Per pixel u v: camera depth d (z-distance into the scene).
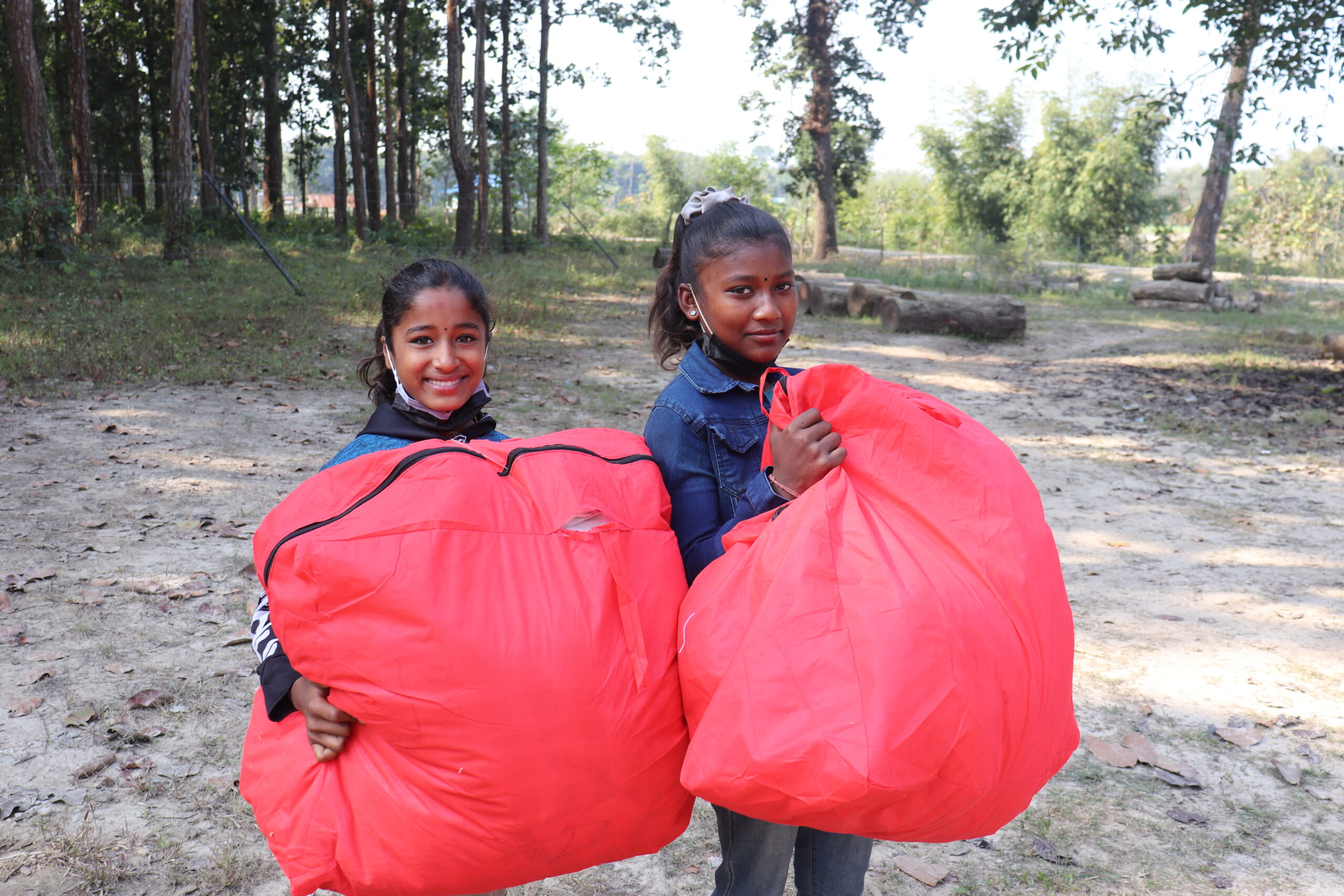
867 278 25.56
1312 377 11.67
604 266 25.66
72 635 3.91
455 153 25.64
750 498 1.54
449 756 1.33
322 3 34.59
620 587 1.40
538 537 1.40
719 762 1.31
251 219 28.89
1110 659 4.09
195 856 2.66
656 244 40.72
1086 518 6.05
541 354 11.36
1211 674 3.96
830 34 35.41
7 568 4.49
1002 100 47.41
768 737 1.28
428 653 1.30
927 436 1.46
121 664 3.69
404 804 1.36
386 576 1.32
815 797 1.25
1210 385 11.07
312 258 21.31
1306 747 3.43
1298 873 2.75
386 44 33.00
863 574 1.34
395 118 39.84
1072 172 44.19
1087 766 3.29
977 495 1.44
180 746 3.20
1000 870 2.75
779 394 1.55
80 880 2.53
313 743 1.43
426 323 1.69
